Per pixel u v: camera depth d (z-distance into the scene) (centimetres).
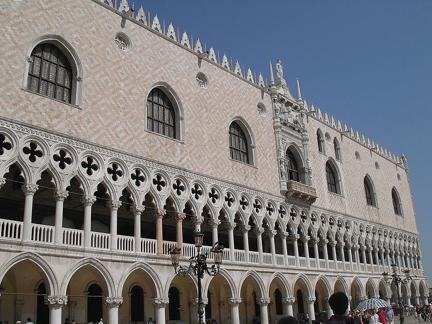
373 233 6825
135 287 3931
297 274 4931
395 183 8050
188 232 4753
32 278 3341
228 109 4650
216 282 4519
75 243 3034
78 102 3278
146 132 3709
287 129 5453
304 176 5569
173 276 3578
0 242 2630
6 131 2823
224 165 4391
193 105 4238
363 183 6931
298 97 5925
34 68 3148
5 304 3241
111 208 3294
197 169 4078
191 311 4066
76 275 3519
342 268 5806
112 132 3447
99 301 3728
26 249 2733
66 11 3375
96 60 3488
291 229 5103
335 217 5947
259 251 4541
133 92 3697
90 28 3509
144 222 4325
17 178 3228
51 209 3722
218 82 4619
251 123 4916
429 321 6128
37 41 3150
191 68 4338
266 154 5016
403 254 7681
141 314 3922
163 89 4025
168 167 3803
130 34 3822
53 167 3008
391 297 6962
